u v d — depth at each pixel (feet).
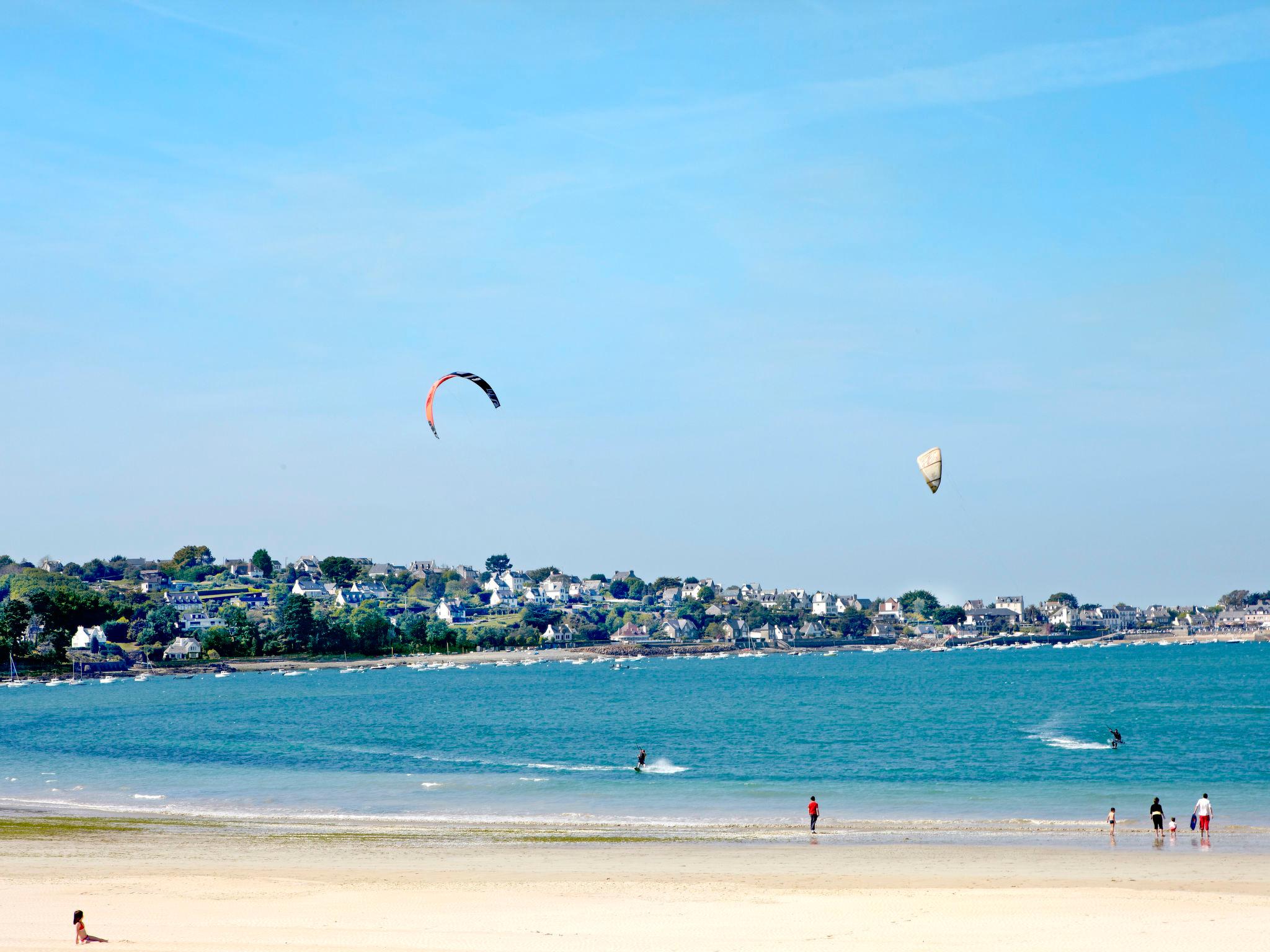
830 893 115.14
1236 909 104.94
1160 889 119.34
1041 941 92.02
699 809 200.85
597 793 223.92
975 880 125.70
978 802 207.51
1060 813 193.77
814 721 418.10
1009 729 371.76
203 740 356.38
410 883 121.49
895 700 547.90
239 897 111.34
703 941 91.76
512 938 92.63
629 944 90.94
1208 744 308.60
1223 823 179.63
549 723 426.10
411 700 594.24
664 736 364.58
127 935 93.09
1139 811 194.70
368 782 242.58
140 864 134.72
